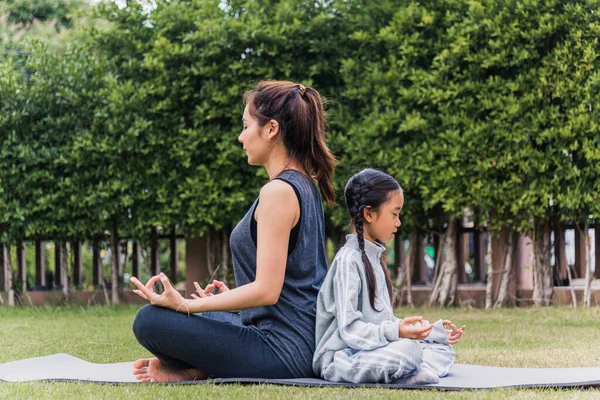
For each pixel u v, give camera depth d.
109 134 7.89
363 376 2.93
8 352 4.62
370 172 3.14
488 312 7.20
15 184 7.96
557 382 2.98
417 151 7.39
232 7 8.05
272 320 3.05
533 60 7.28
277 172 3.05
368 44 7.76
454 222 7.98
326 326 3.02
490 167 7.27
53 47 10.32
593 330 5.64
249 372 3.00
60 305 8.57
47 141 7.97
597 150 6.79
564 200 7.05
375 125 7.40
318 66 7.66
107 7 8.19
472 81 7.36
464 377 3.20
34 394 2.85
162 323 2.90
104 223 8.12
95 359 4.21
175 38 7.99
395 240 8.39
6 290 8.67
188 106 8.07
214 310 2.88
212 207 7.80
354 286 2.97
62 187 7.91
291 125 3.03
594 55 6.86
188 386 2.90
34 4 11.05
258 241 2.89
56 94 7.91
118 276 8.59
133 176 7.91
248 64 7.69
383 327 2.94
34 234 8.37
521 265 8.13
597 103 6.81
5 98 7.88
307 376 3.06
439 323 3.32
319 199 3.09
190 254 8.66
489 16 7.27
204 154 7.91
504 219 7.61
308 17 7.89
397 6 7.75
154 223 8.05
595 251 7.79
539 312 7.02
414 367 2.92
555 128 7.01
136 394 2.78
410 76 7.49
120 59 8.31
